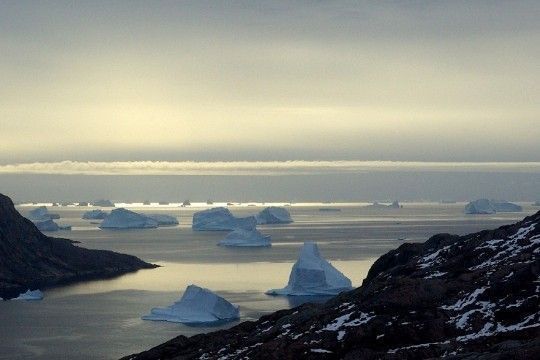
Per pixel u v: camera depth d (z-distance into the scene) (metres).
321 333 56.91
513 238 66.62
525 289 53.62
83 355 103.25
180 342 70.81
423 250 76.06
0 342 112.44
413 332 52.53
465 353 46.16
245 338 66.12
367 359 50.41
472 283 58.31
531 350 41.97
